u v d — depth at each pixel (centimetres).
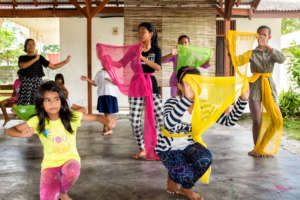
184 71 251
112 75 385
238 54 338
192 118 239
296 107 794
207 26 732
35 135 577
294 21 2464
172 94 456
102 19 1016
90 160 389
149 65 374
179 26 730
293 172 338
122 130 625
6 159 401
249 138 536
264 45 400
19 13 849
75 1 770
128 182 304
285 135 591
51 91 229
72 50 1023
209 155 242
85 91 1035
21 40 2173
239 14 862
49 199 230
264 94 398
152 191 280
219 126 662
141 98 387
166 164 249
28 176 329
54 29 1381
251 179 314
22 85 516
